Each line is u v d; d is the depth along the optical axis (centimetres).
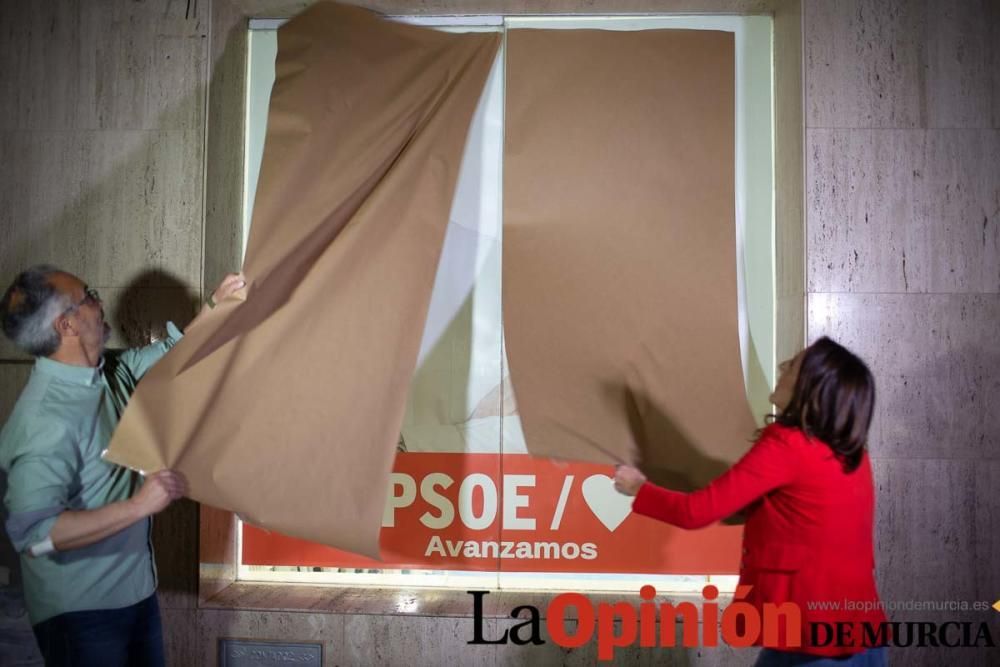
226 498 186
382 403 199
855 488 145
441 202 214
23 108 239
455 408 247
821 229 226
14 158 239
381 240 207
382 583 251
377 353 201
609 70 233
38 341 162
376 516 193
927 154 226
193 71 237
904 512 222
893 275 225
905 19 227
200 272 236
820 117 227
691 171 229
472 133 247
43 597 159
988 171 225
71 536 149
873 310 224
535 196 227
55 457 155
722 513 146
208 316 188
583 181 228
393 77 224
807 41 228
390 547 250
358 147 218
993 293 223
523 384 219
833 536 143
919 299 224
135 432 171
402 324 204
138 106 238
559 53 233
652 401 218
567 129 230
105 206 237
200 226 235
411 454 248
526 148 229
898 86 227
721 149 230
